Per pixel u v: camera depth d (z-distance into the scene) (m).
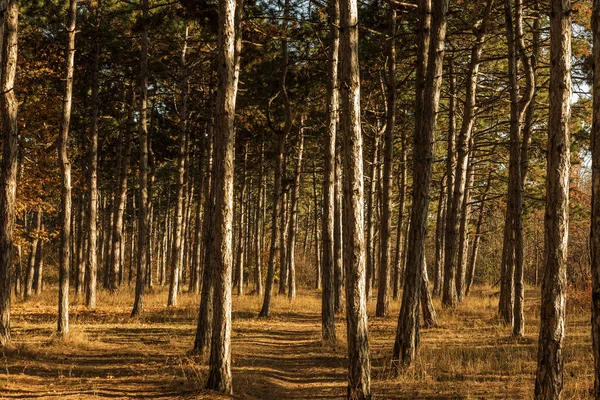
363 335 7.40
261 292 31.12
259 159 28.47
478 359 9.95
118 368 9.92
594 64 4.64
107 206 38.09
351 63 7.67
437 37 10.33
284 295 27.75
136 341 12.95
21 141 20.98
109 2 20.30
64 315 12.20
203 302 11.16
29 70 19.75
